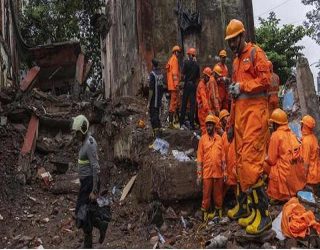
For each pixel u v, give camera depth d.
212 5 13.41
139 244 7.75
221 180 8.09
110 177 11.04
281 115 8.12
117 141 11.29
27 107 12.22
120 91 15.15
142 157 9.94
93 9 25.09
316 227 6.69
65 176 10.77
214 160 8.07
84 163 6.79
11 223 8.91
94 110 12.55
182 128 10.66
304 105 11.09
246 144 6.15
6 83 15.06
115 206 9.56
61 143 11.89
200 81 10.77
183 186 8.54
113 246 7.66
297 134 10.83
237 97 6.25
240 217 7.31
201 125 10.22
